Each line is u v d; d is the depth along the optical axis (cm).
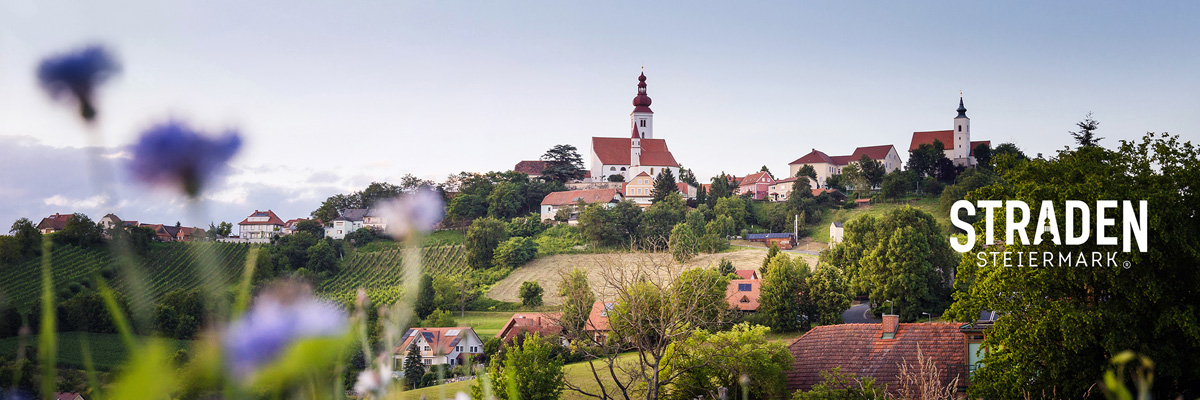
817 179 18638
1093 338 2470
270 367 115
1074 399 2578
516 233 13825
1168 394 2569
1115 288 2559
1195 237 2595
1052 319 2602
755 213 16012
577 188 17950
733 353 3181
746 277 9638
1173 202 2581
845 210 15662
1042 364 2700
